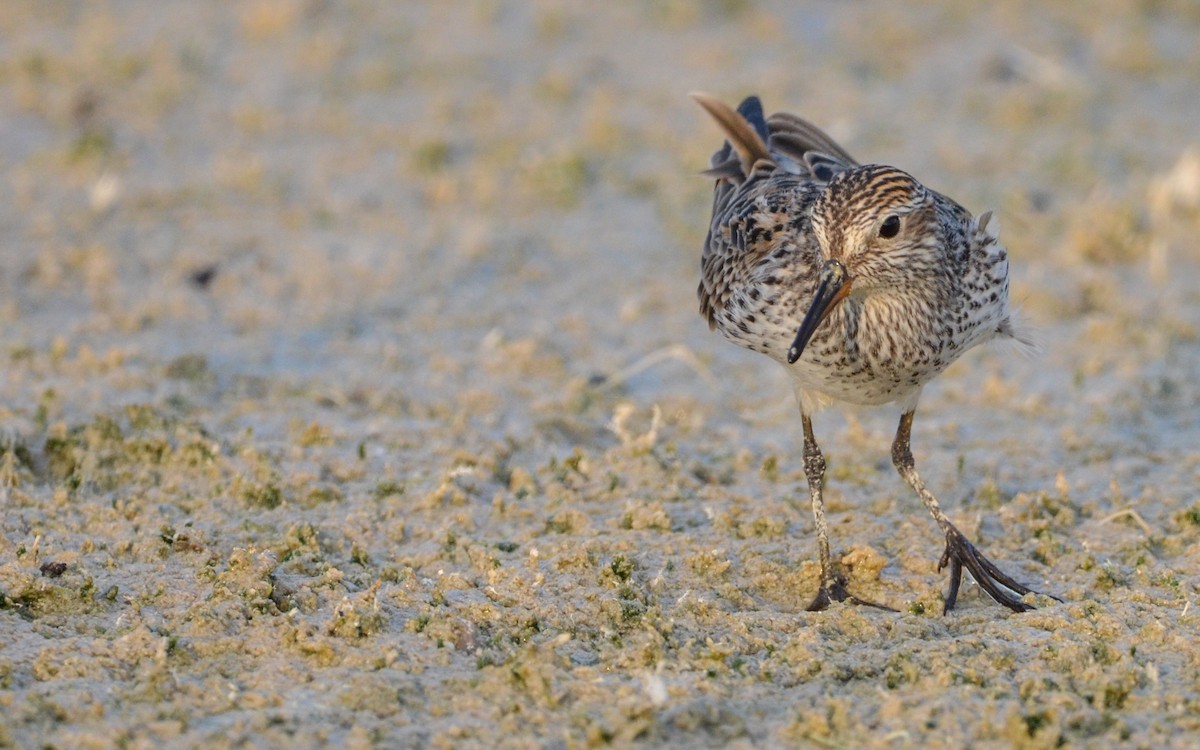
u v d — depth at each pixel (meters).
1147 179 19.59
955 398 14.53
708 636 9.70
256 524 11.28
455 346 15.49
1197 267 17.62
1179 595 10.31
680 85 22.69
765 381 15.05
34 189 18.81
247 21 24.16
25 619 9.66
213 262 17.16
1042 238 18.06
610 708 8.65
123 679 8.91
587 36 24.44
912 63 23.56
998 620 10.08
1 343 14.76
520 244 18.08
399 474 12.44
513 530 11.45
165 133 20.77
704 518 11.71
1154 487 12.37
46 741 8.20
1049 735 8.27
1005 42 24.20
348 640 9.41
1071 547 11.27
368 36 24.25
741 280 11.15
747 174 12.68
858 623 9.96
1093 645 9.41
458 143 20.72
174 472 12.19
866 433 13.70
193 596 10.02
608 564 10.53
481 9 24.97
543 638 9.60
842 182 10.49
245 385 14.35
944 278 10.61
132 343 15.11
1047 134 21.12
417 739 8.35
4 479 11.69
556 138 20.94
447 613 9.77
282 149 20.45
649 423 13.96
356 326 15.90
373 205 18.89
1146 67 23.33
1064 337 15.78
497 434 13.47
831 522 11.73
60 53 22.91
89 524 11.09
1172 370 15.07
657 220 18.86
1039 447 13.34
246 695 8.76
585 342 15.73
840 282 10.34
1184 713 8.66
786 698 8.90
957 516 11.78
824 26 24.91
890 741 8.36
